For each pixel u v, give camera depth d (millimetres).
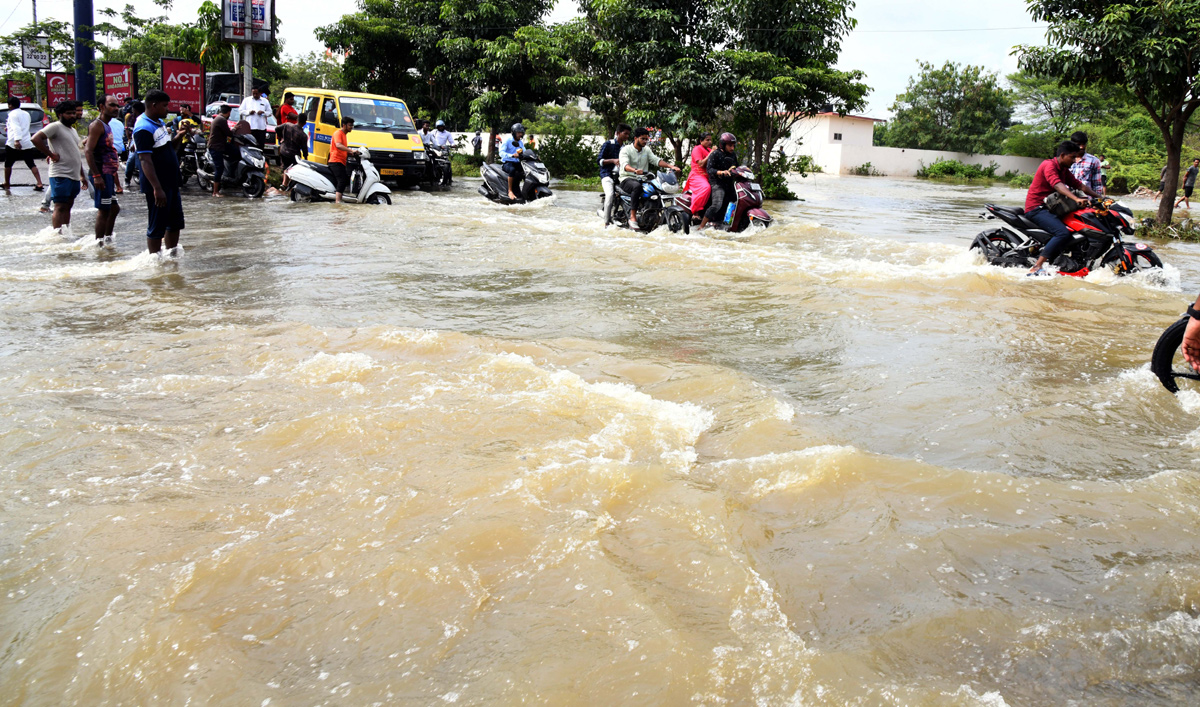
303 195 13727
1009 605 2193
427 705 1759
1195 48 13086
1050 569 2391
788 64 21109
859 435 3525
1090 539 2578
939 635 2043
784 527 2623
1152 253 7715
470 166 27359
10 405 3652
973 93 55875
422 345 4738
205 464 3041
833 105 22219
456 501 2705
